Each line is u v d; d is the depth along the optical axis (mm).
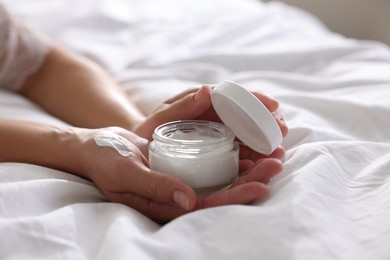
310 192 578
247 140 636
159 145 604
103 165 603
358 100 779
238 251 530
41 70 900
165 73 933
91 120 801
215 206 583
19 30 914
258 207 569
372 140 726
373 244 547
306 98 798
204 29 1182
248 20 1193
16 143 679
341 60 995
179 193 569
